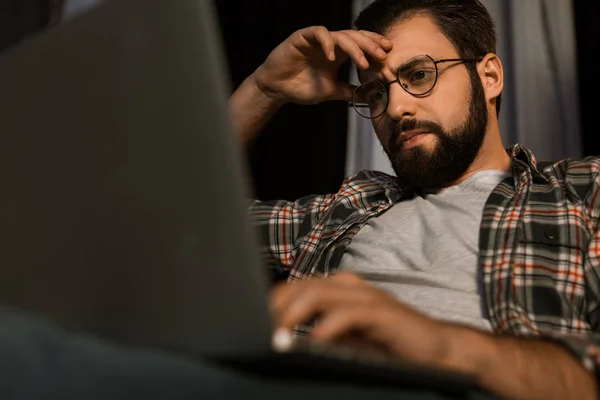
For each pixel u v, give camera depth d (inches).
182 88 18.6
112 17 19.9
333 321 22.3
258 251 17.5
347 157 83.7
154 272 18.3
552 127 78.2
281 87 62.3
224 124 18.2
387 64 54.8
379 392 18.9
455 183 54.6
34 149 20.8
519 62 79.7
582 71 79.9
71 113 20.1
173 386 16.3
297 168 92.0
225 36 96.5
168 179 18.4
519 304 43.4
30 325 17.2
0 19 90.4
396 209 55.4
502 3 82.0
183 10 18.9
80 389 15.6
